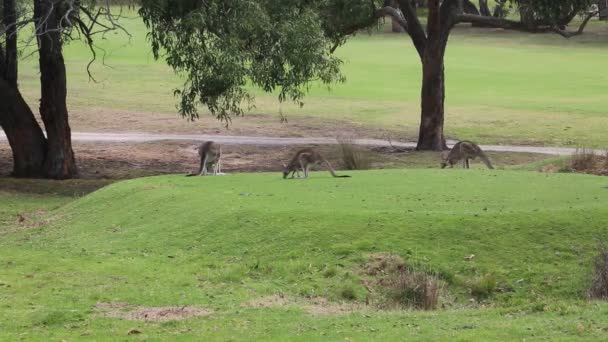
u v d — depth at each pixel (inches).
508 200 660.1
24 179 1154.0
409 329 405.7
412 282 513.3
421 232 585.3
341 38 1482.5
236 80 1027.9
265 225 622.5
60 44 1122.7
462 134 1723.7
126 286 536.1
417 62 2876.5
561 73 2623.0
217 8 1010.7
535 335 382.0
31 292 524.7
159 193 754.2
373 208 637.9
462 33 3678.6
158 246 629.9
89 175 1269.7
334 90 2332.7
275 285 540.1
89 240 676.1
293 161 804.0
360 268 552.4
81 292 521.3
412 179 779.4
